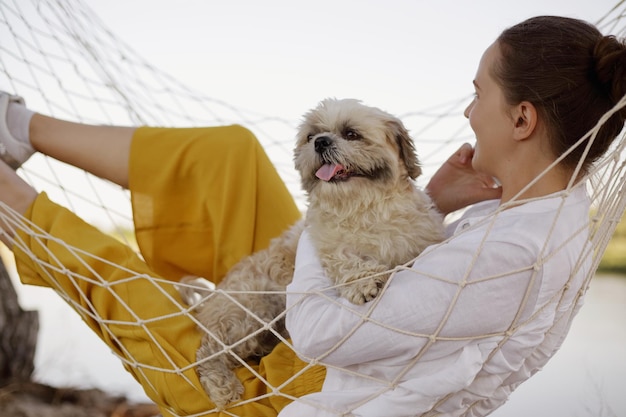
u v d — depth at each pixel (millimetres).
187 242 3346
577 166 2104
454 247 2236
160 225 3328
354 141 2844
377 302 2250
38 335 5422
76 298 2906
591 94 2230
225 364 2836
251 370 2496
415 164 2990
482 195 3078
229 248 3295
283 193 3414
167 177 3285
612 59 2195
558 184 2307
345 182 2791
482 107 2377
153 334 2750
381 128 2895
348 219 2812
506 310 2178
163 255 3346
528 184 2217
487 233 2127
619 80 2195
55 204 3045
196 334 2900
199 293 3227
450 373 2180
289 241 3150
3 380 5160
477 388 2271
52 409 4906
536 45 2271
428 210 2916
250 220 3309
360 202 2779
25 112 3357
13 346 5242
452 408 2293
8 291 5273
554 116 2238
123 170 3312
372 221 2807
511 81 2289
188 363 2727
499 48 2357
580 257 2209
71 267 2889
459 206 3121
